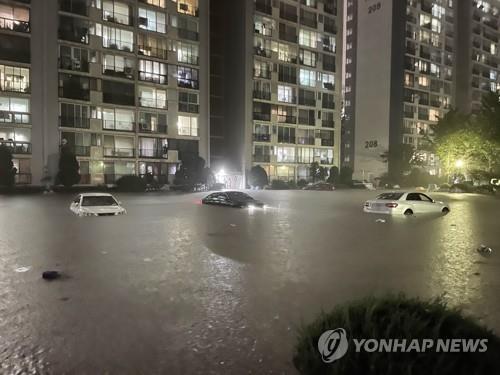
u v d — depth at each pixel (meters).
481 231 14.21
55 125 44.38
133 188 46.31
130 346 4.43
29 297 6.22
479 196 41.41
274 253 9.90
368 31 81.81
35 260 8.95
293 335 4.71
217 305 5.84
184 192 46.78
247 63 61.12
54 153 44.22
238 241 11.77
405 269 8.20
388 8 78.50
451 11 89.81
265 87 63.06
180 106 53.69
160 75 51.94
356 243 11.50
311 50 67.88
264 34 62.91
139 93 50.34
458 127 56.53
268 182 59.91
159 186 49.94
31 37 42.91
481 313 5.49
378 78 80.19
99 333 4.79
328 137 70.38
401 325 3.26
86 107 46.59
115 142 48.62
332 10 70.38
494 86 98.19
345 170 68.56
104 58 47.84
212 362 4.05
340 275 7.68
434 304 3.71
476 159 51.38
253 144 61.88
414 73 81.81
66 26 45.31
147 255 9.56
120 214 20.16
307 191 52.97
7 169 38.97
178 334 4.76
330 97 70.38
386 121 78.94
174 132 53.06
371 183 71.00
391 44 78.19
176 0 53.25
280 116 64.62
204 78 55.84
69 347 4.41
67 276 7.52
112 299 6.12
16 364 4.03
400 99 79.06
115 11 48.59
